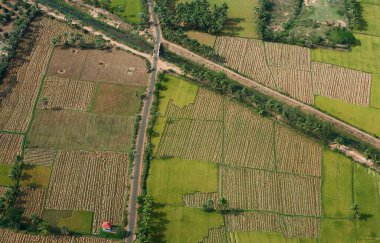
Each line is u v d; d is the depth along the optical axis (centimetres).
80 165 13025
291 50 16938
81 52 16312
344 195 12875
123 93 15038
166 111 14588
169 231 11812
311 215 12438
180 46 16875
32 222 11588
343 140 14175
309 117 14300
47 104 14512
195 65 16225
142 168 13088
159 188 12656
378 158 13438
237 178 13062
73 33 16838
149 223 11806
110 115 14375
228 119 14500
